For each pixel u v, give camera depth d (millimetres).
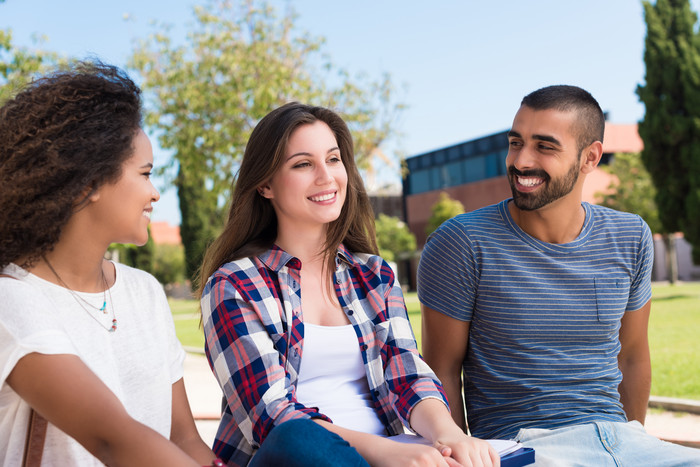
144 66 13516
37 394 1407
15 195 1469
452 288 2504
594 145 2438
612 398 2471
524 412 2402
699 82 18266
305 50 14344
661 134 18750
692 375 6109
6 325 1414
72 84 1556
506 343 2463
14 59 7375
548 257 2465
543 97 2391
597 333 2475
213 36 13516
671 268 26953
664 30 18812
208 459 1809
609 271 2500
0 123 1513
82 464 1535
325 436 1569
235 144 13195
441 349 2578
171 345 1879
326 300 2287
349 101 14586
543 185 2389
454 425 1949
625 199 25000
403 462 1740
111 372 1617
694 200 18422
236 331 2039
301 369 2133
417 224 35938
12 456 1457
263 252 2266
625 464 2168
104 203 1579
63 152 1496
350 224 2430
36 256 1531
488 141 31406
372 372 2203
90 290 1663
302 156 2229
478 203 31891
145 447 1396
